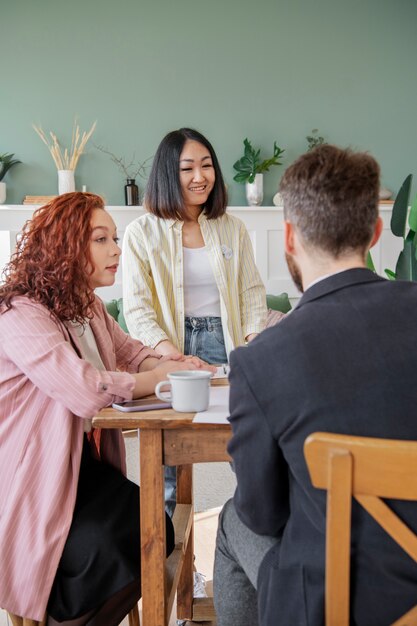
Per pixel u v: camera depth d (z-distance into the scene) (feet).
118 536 4.42
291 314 3.14
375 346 2.90
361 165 3.21
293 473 3.01
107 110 15.66
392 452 2.62
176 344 7.12
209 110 16.20
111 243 5.11
